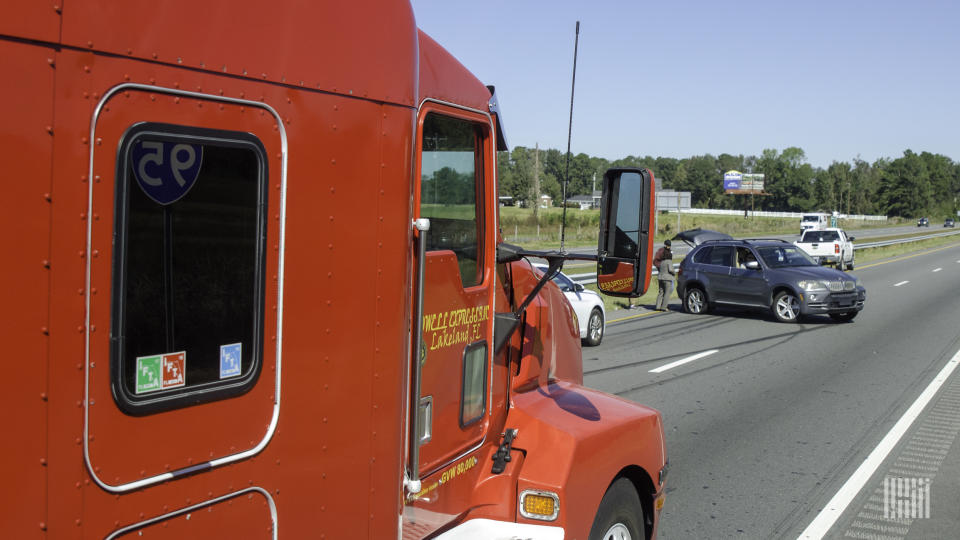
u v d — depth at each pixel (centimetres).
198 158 192
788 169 18138
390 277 246
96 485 173
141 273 180
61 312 165
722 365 1188
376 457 244
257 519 209
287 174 212
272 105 208
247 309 204
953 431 809
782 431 810
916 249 5375
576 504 332
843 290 1683
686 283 1903
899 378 1090
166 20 184
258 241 206
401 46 247
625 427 368
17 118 158
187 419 191
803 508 593
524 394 375
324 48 222
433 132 289
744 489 636
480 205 326
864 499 611
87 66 169
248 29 202
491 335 332
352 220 231
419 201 274
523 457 338
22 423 160
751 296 1770
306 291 219
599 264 314
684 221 9231
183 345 190
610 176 312
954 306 2012
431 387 286
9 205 157
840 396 973
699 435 796
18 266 158
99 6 171
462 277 311
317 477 225
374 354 241
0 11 155
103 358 173
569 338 431
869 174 18750
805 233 3438
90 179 170
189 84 189
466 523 318
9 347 157
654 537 406
